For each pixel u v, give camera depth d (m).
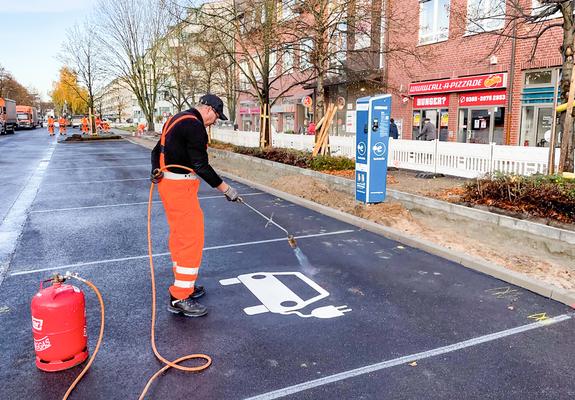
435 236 6.80
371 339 3.97
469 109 17.31
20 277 5.58
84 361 3.63
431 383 3.33
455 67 17.58
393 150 14.95
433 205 7.98
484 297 4.86
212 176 4.33
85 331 3.66
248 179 13.38
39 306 3.42
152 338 3.84
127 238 7.32
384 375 3.43
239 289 5.10
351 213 8.46
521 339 3.96
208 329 4.18
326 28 14.34
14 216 8.99
